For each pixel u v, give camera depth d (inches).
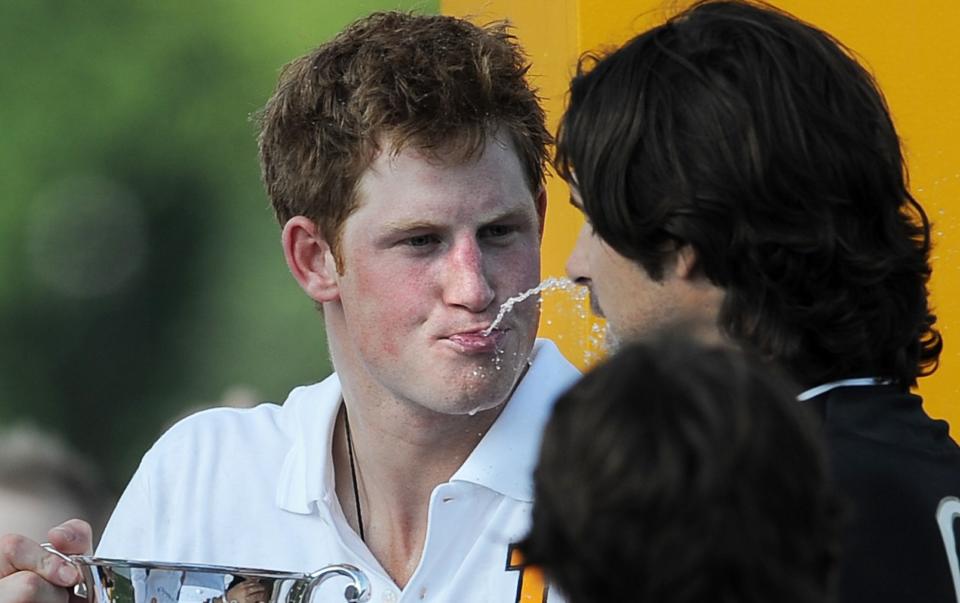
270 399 1675.7
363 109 286.4
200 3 1753.2
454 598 295.4
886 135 242.4
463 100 284.8
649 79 241.0
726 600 177.0
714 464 176.6
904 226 246.2
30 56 1758.1
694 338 191.5
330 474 308.2
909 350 245.3
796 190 235.1
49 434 1636.3
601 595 180.2
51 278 1738.4
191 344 1704.0
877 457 227.3
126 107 1745.8
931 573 221.6
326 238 298.5
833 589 188.4
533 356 311.7
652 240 240.2
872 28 380.2
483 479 293.9
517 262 291.9
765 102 235.8
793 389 192.4
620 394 181.3
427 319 289.0
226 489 315.6
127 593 269.3
